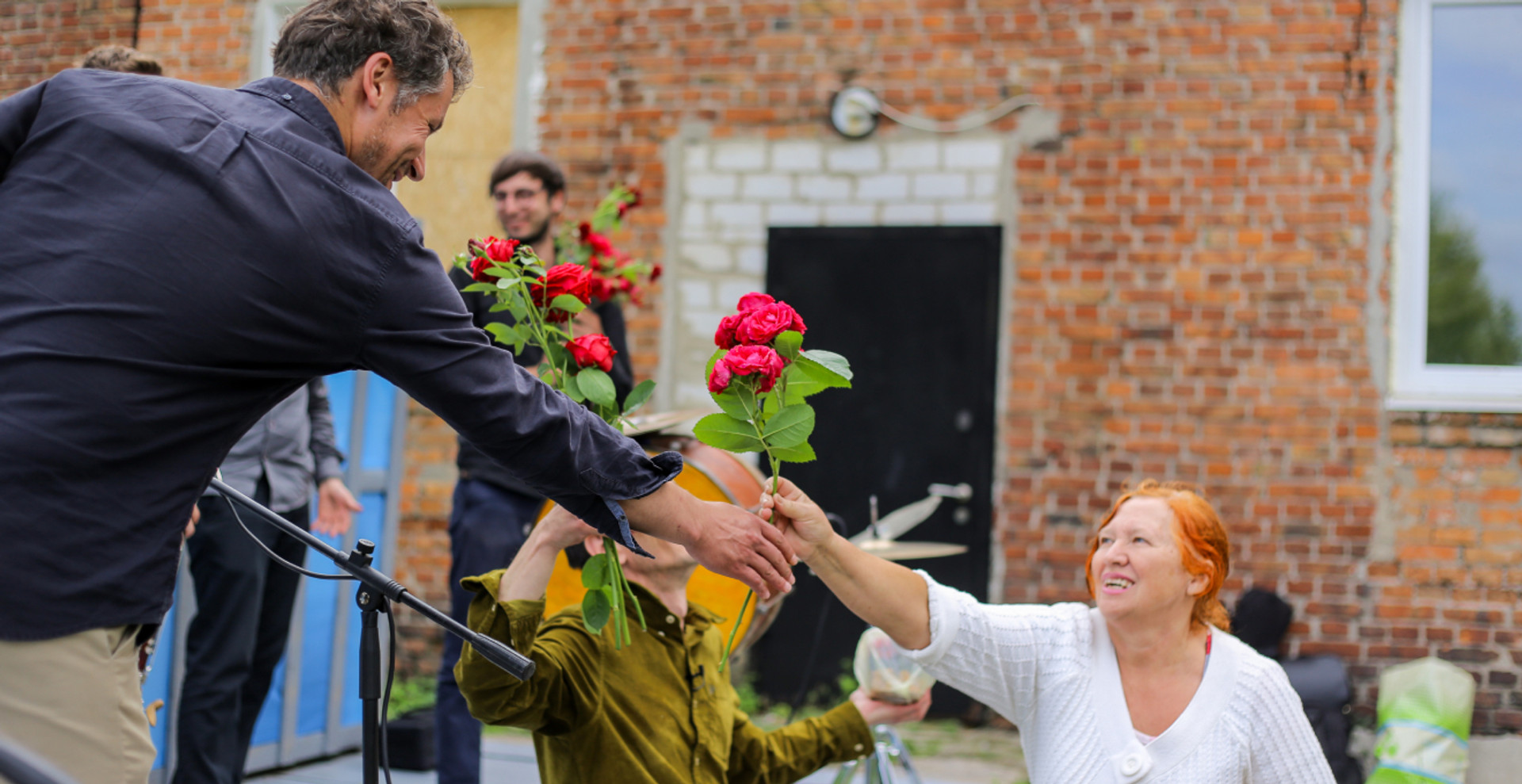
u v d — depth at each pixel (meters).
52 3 5.24
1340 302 4.70
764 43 5.18
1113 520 1.96
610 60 5.29
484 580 1.77
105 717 1.36
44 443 1.29
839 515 5.03
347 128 1.52
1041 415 4.89
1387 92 4.71
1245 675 1.91
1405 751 4.16
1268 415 4.72
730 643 2.12
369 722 1.67
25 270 1.33
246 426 1.45
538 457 1.53
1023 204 4.94
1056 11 4.94
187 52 5.22
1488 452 4.57
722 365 1.68
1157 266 4.83
